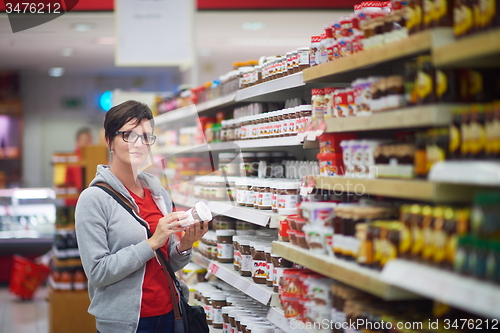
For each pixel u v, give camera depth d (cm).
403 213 167
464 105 158
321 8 672
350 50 216
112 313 246
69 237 552
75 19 681
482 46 133
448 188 151
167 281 259
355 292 202
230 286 392
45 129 1248
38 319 636
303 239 230
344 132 233
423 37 157
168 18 489
